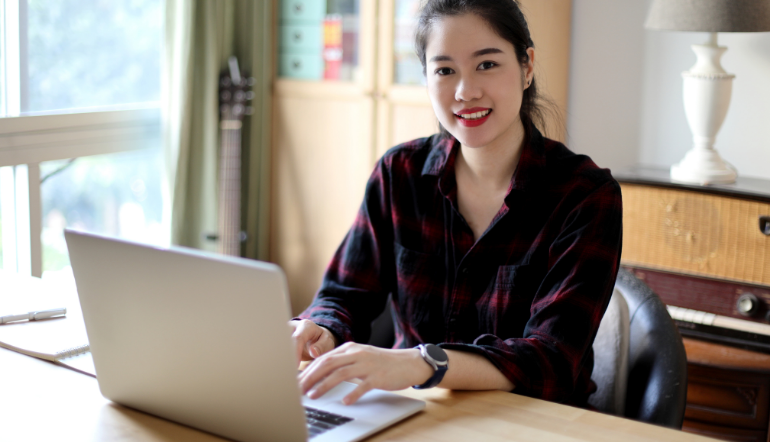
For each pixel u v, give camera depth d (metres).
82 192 2.76
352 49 2.95
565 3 2.52
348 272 1.45
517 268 1.27
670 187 2.01
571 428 0.91
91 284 0.92
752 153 2.34
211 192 3.00
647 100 2.51
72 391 1.02
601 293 1.18
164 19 2.82
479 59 1.22
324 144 3.08
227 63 3.04
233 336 0.81
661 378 1.26
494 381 1.05
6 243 2.56
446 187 1.35
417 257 1.37
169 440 0.87
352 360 0.97
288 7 3.10
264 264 0.77
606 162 2.62
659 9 2.05
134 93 2.96
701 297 2.00
